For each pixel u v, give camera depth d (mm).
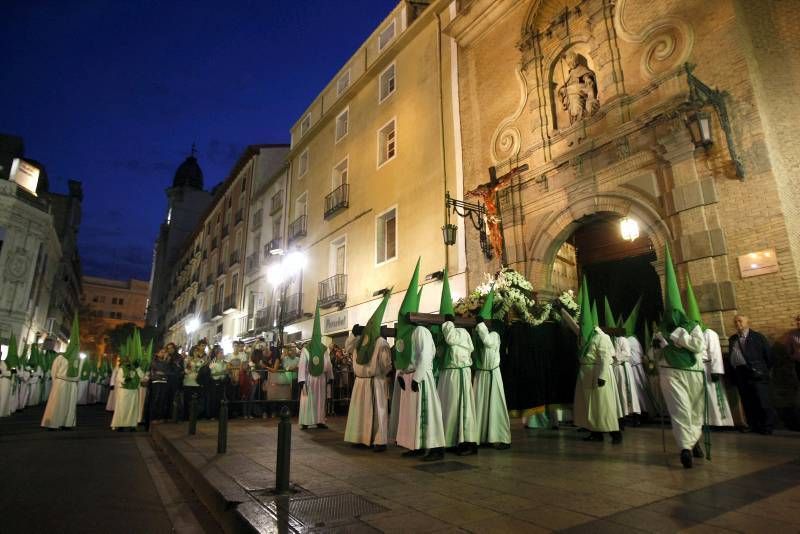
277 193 28484
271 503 3799
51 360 22609
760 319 7859
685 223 8953
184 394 12031
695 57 9453
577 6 12008
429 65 16891
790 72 8922
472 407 6133
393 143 18703
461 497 3910
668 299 5430
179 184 65125
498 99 13977
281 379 12891
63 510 4426
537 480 4477
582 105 11719
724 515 3322
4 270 25812
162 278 61656
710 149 8875
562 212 11492
